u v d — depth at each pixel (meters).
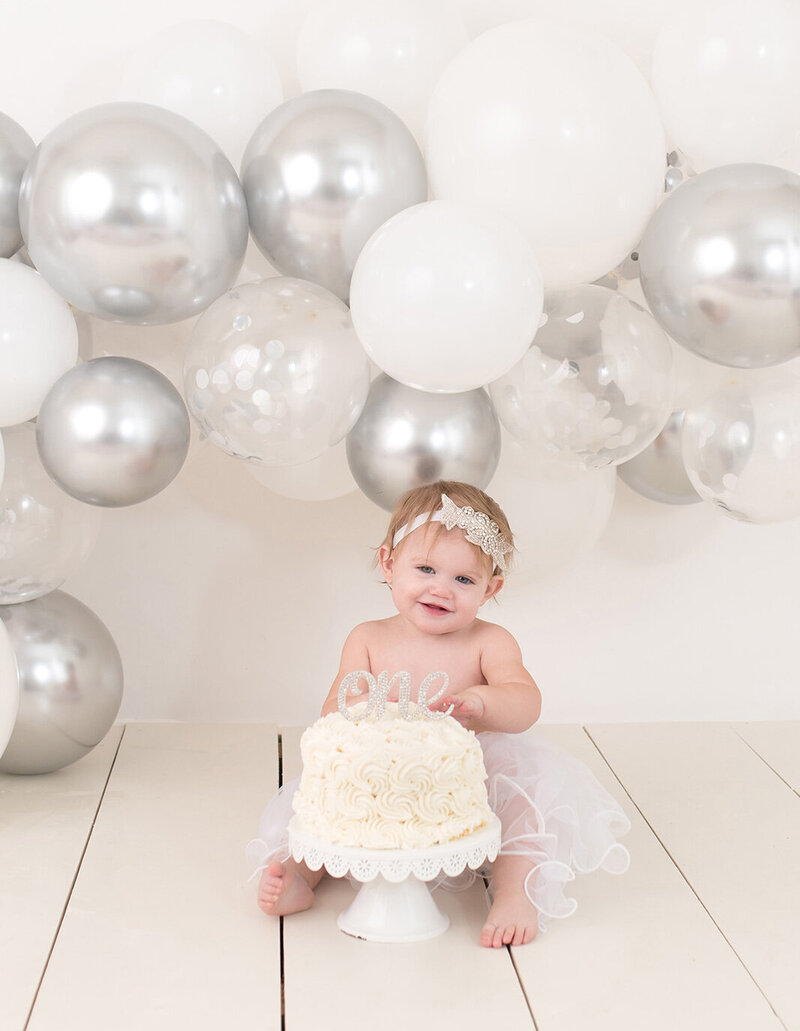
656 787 2.06
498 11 2.22
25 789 1.98
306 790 1.50
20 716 1.93
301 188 1.69
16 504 1.83
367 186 1.70
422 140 1.94
